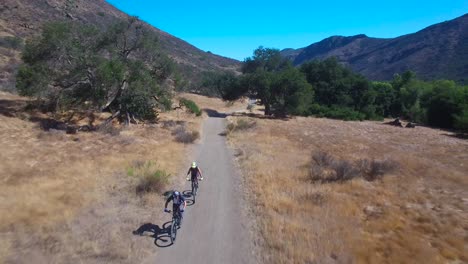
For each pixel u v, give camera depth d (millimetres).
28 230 11539
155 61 40281
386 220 14234
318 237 12086
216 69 190125
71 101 34844
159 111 49344
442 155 31641
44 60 30922
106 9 169500
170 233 12352
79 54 30906
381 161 23781
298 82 60312
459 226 13875
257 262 10555
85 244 10930
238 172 21828
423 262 10703
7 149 22109
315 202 16172
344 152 31141
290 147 31906
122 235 11867
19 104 36812
